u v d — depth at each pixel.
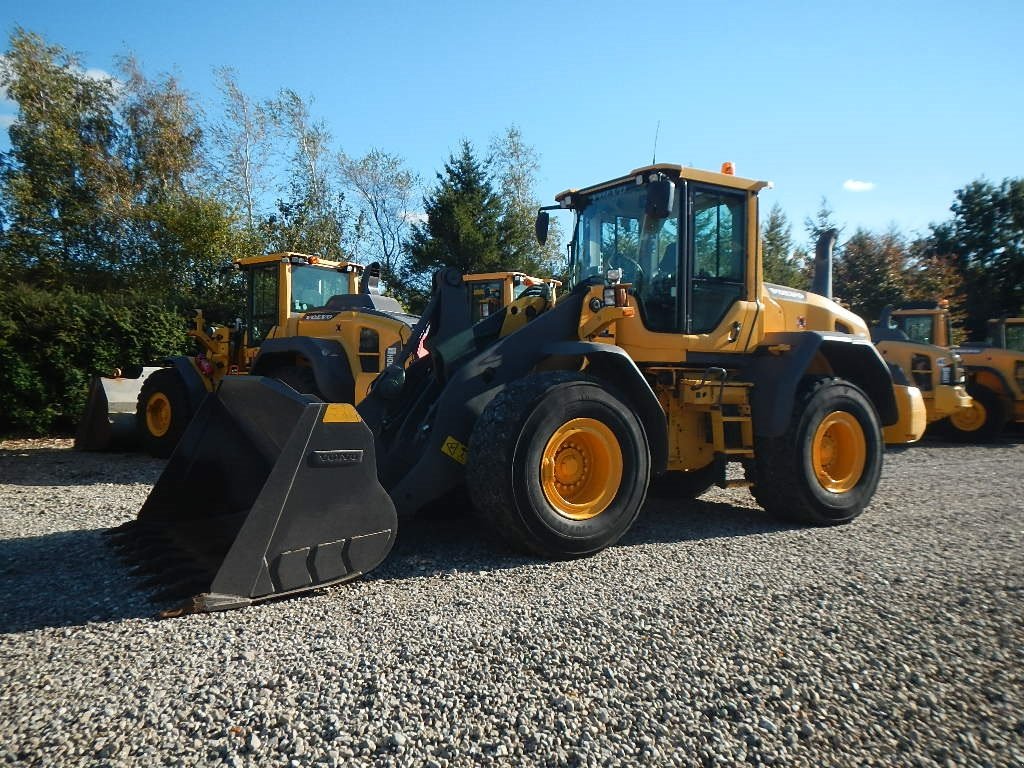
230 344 9.56
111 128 24.30
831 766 2.05
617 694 2.40
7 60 23.39
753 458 5.29
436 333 4.77
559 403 4.06
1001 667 2.72
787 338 5.39
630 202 5.24
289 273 9.20
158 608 3.10
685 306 5.04
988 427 12.75
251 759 1.96
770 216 27.48
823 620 3.14
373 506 3.52
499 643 2.78
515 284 11.66
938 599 3.46
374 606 3.18
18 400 11.43
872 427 5.49
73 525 4.85
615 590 3.49
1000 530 5.10
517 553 4.16
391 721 2.18
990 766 2.07
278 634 2.83
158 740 2.04
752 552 4.34
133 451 9.84
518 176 30.77
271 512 3.19
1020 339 13.72
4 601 3.19
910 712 2.37
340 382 7.61
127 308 12.66
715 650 2.79
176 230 20.34
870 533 4.98
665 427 4.63
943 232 26.20
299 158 26.61
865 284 21.19
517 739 2.11
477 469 3.97
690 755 2.07
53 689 2.34
